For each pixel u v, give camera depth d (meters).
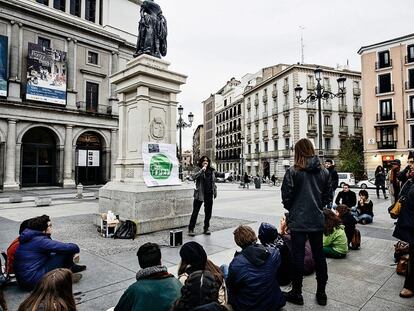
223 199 15.33
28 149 26.17
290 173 3.30
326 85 43.31
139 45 8.12
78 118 28.12
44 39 27.20
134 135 7.38
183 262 2.61
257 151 52.19
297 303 3.21
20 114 24.33
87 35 29.70
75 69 28.84
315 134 42.28
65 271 1.88
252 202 13.70
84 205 12.90
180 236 5.54
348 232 5.31
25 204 13.45
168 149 7.59
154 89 7.57
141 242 5.80
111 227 6.34
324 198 3.42
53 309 1.69
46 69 26.02
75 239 6.06
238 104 60.28
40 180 26.80
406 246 4.52
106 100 31.27
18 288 3.65
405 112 33.66
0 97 23.84
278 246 3.63
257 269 2.76
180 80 7.87
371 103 36.22
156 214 6.79
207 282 1.60
